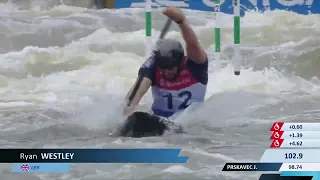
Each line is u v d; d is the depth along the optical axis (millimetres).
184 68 22203
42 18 51875
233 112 24766
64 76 39250
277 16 52375
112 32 48344
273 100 28797
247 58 42656
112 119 23328
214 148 19547
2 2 55469
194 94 22734
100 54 43812
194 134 21562
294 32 49250
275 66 41000
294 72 40125
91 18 51625
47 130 22828
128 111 22484
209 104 24656
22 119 25531
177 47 22031
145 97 24297
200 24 49375
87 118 24203
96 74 39531
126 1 55062
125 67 40969
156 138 21047
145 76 22297
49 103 30281
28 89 36062
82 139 21062
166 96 22562
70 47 45469
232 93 29297
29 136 21859
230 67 37375
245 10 54031
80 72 40156
